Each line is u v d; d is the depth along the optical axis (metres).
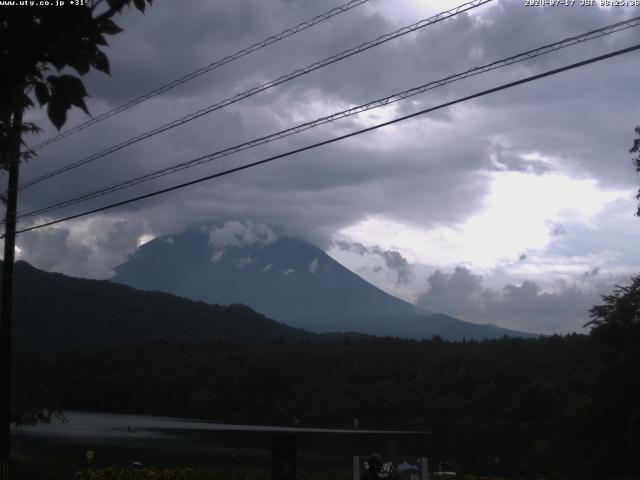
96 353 120.00
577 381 28.77
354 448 55.09
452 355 95.94
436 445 57.69
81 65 4.88
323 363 101.62
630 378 25.02
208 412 95.50
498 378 83.69
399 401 87.00
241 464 40.53
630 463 24.81
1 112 4.80
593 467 25.73
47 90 4.82
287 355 106.56
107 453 46.62
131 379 107.25
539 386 74.50
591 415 25.91
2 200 20.41
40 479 23.78
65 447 49.38
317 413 88.19
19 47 4.60
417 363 97.38
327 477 24.42
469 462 44.84
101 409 106.38
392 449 54.00
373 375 97.75
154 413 101.38
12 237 20.36
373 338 120.50
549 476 27.36
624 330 25.77
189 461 42.59
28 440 53.88
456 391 86.12
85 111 4.86
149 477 24.30
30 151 11.23
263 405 93.75
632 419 24.19
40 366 112.25
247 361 103.25
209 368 104.62
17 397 29.28
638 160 25.52
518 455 48.50
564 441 28.75
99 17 4.87
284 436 15.02
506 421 74.38
